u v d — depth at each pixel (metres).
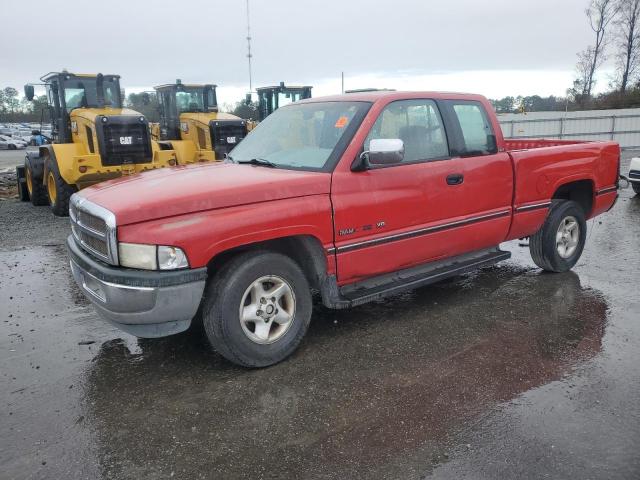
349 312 4.99
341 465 2.82
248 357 3.79
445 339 4.35
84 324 4.85
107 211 3.45
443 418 3.22
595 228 8.41
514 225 5.38
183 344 4.36
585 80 45.47
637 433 3.02
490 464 2.79
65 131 11.91
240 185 3.71
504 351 4.10
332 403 3.42
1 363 4.09
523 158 5.34
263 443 3.03
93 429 3.20
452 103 4.95
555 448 2.90
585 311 4.86
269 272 3.82
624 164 18.23
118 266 3.48
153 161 11.80
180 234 3.42
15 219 10.55
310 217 3.90
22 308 5.28
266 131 5.10
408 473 2.74
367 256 4.28
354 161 4.18
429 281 4.73
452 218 4.83
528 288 5.55
